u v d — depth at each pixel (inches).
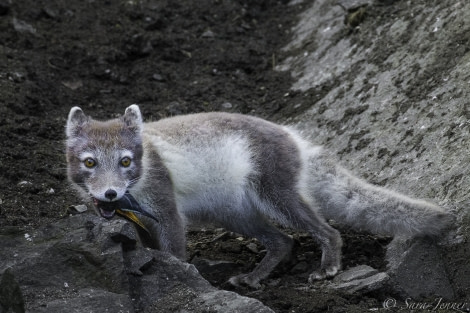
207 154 441.7
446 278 398.3
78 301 334.6
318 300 378.9
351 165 520.4
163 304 347.3
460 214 419.5
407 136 504.1
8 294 324.2
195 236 503.2
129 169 401.4
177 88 666.2
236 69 692.7
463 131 467.5
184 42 721.6
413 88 536.1
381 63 589.0
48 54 673.6
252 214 458.6
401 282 397.4
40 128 573.0
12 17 699.4
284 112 615.8
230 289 420.8
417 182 464.8
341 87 598.9
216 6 766.5
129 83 671.1
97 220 378.6
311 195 464.4
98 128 409.4
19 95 600.4
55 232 377.1
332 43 661.3
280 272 447.5
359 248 450.6
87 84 657.6
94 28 718.5
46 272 353.7
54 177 514.9
